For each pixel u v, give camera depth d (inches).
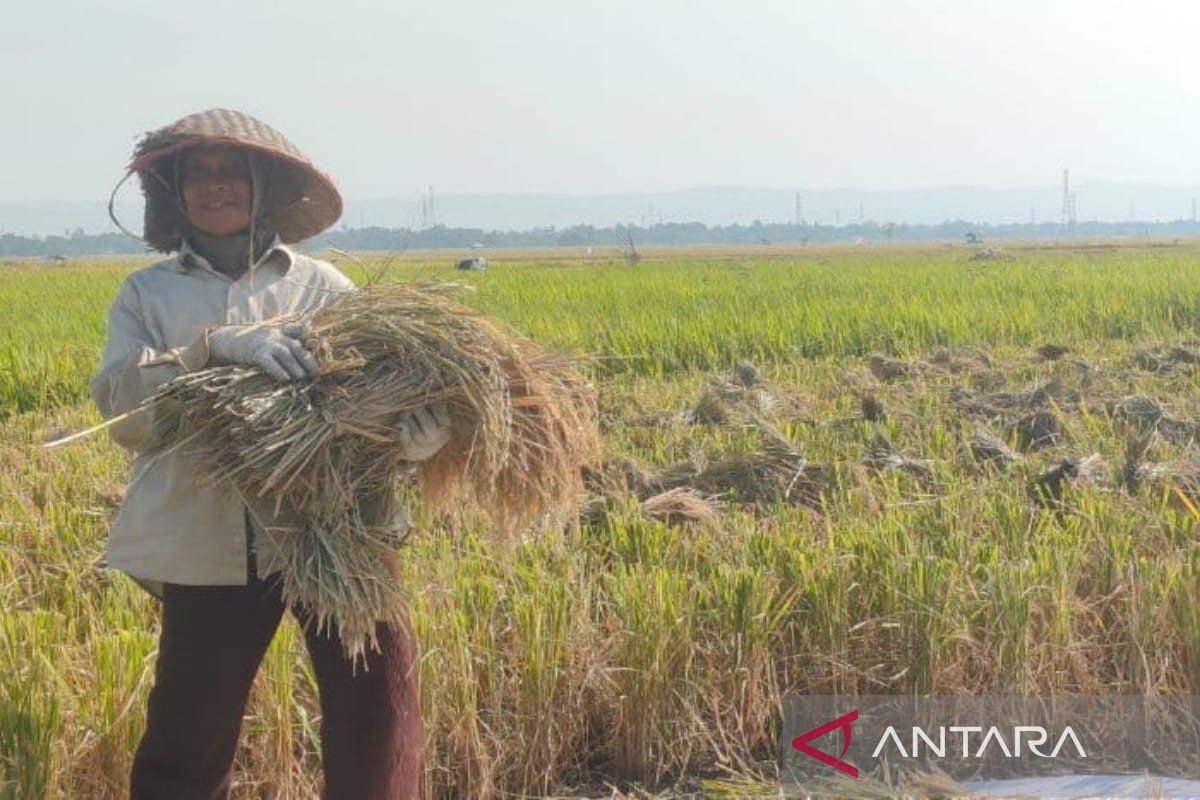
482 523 242.8
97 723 160.2
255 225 145.4
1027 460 313.6
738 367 500.1
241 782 165.5
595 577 206.7
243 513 135.9
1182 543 238.8
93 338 720.3
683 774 181.8
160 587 142.2
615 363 577.6
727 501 288.5
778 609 195.5
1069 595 200.8
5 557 233.3
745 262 2183.8
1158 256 1998.0
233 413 131.6
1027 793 174.6
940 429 341.4
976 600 195.6
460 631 178.7
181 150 141.0
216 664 137.6
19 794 148.3
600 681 183.3
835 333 645.3
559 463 146.5
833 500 279.3
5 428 435.8
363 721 136.4
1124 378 475.5
